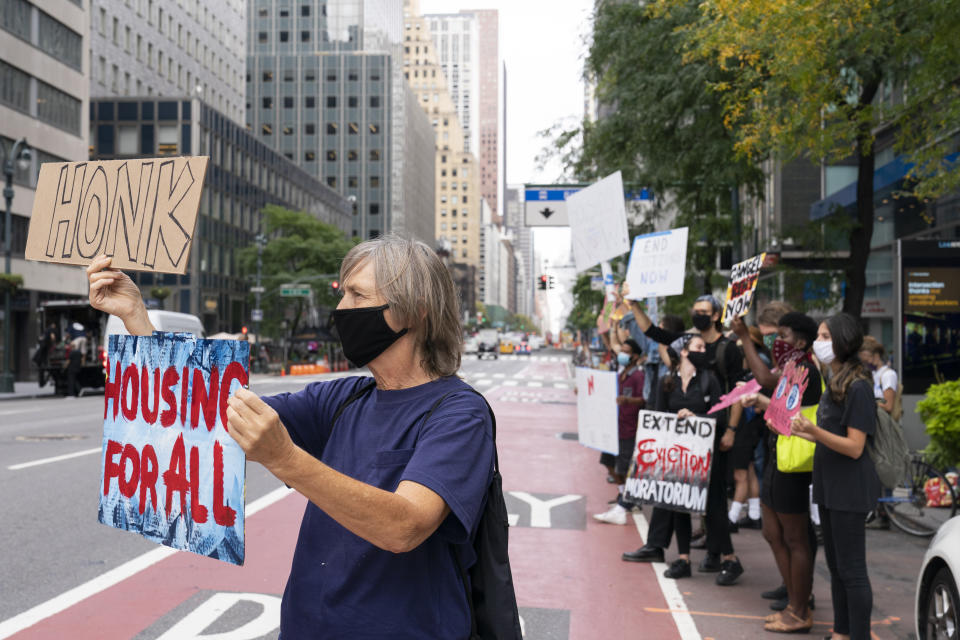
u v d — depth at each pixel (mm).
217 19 77125
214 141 61250
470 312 191125
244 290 67188
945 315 12039
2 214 37938
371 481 1953
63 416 20016
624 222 8609
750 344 6008
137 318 2342
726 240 16953
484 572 2049
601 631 5379
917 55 11109
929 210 19844
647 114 15359
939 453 9945
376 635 1908
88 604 5668
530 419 21328
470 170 199000
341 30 129625
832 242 14180
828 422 4848
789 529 5348
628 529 8648
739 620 5645
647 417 6902
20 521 8133
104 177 2355
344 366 60594
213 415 1957
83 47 45781
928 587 4605
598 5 16719
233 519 1902
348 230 103500
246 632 5145
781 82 10789
